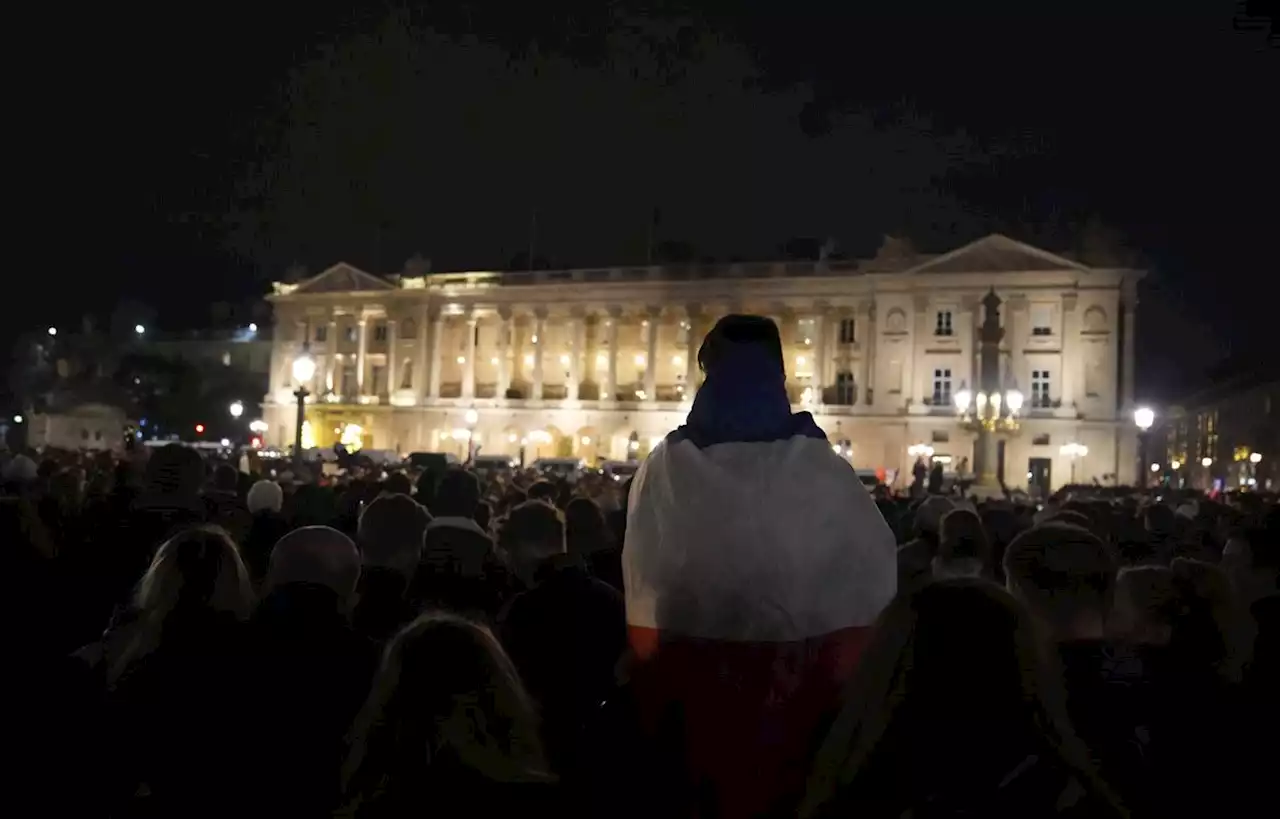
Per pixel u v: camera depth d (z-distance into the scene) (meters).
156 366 128.88
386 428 117.25
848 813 4.12
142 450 33.66
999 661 4.09
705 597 4.48
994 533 12.61
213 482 15.66
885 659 4.21
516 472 45.62
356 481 18.95
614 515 11.34
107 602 8.34
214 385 133.00
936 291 96.56
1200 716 5.45
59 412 114.75
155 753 5.73
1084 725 5.34
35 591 8.20
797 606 4.45
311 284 122.00
